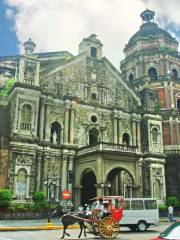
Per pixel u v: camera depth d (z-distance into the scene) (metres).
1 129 34.56
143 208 23.91
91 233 19.45
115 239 18.17
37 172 34.47
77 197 35.50
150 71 52.34
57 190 35.47
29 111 35.09
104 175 32.28
